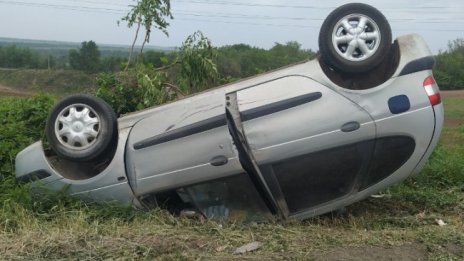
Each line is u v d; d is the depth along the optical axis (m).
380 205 7.14
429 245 5.23
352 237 5.54
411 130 5.76
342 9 5.72
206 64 8.97
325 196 6.01
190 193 6.00
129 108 8.52
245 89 5.89
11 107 8.48
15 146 7.30
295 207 6.04
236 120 5.83
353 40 5.73
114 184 6.09
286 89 5.80
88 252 5.13
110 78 8.55
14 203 6.20
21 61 68.88
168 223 5.98
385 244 5.32
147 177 6.00
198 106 5.93
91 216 6.03
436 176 8.45
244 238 5.51
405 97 5.71
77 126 6.10
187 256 5.06
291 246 5.28
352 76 5.86
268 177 5.83
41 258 5.05
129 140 6.05
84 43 55.09
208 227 5.80
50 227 5.82
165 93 8.62
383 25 5.73
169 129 5.95
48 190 6.29
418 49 5.80
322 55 5.80
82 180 6.20
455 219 6.52
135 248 5.23
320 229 5.88
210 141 5.83
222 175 5.86
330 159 5.80
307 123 5.73
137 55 10.16
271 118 5.76
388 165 5.89
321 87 5.76
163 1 10.28
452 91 57.41
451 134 20.94
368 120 5.71
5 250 5.23
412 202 7.32
